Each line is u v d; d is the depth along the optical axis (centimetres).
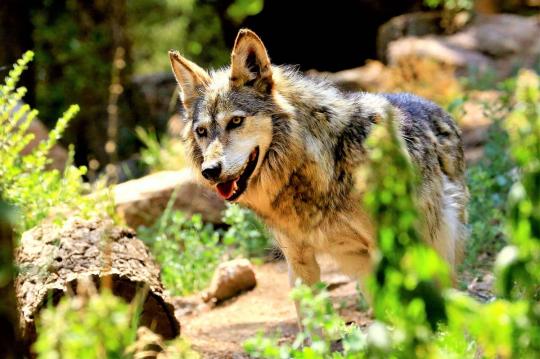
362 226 952
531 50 2572
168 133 2659
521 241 563
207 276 1434
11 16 2552
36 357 912
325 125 963
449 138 1089
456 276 1057
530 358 548
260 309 1288
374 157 572
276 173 966
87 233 1017
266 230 1096
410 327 561
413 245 563
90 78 2981
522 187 573
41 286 933
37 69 2975
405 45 2547
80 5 2998
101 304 637
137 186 1644
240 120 965
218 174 948
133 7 3419
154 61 3572
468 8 2731
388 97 1070
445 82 2347
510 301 589
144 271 995
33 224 1197
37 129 1905
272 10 3381
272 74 975
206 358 1048
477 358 733
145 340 792
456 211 1053
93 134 2959
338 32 3309
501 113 1941
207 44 3606
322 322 695
